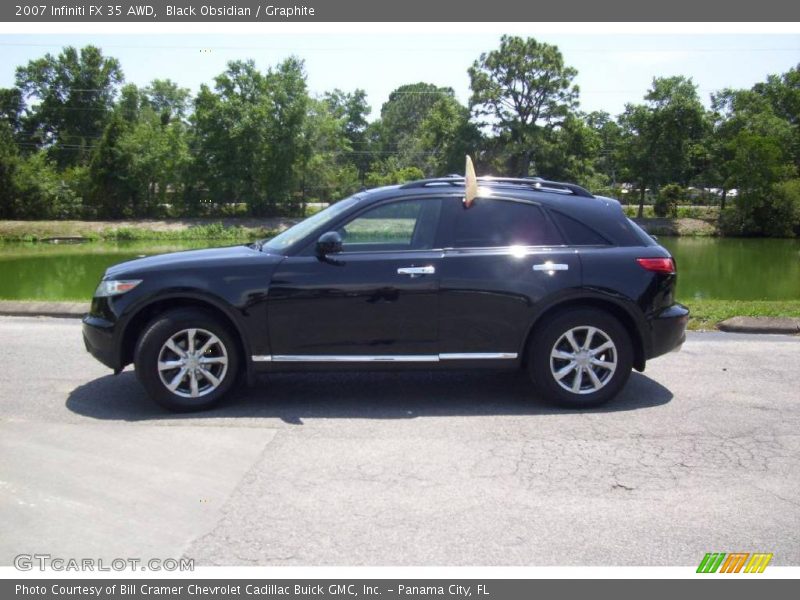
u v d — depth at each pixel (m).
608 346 5.48
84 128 85.44
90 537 3.47
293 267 5.34
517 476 4.23
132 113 85.62
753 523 3.69
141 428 4.96
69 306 9.52
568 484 4.12
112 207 62.19
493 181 5.87
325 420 5.20
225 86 62.31
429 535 3.53
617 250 5.57
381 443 4.73
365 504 3.84
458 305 5.38
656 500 3.94
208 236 57.78
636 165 65.25
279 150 62.09
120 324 5.30
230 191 63.03
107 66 87.19
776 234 58.72
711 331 8.73
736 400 5.77
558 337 5.43
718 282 29.78
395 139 112.94
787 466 4.41
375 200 5.55
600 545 3.46
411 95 112.88
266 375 6.45
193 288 5.26
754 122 65.88
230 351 5.36
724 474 4.29
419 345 5.41
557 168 61.50
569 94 62.34
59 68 85.38
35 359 6.93
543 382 5.46
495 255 5.44
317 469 4.29
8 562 3.26
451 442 4.77
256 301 5.28
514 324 5.42
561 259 5.45
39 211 60.00
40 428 4.94
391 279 5.33
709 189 72.62
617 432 5.00
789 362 7.04
